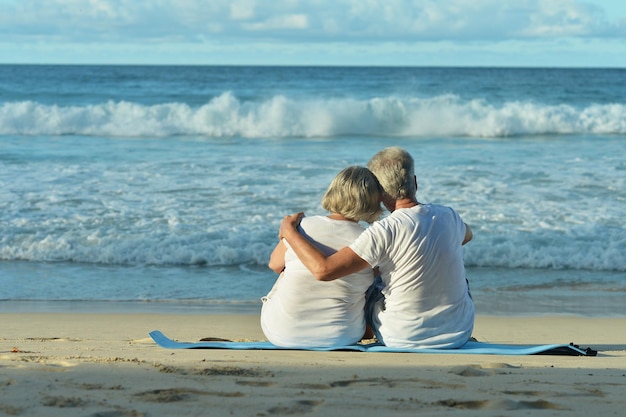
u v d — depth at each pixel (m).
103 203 11.45
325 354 3.66
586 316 6.78
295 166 15.29
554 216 10.79
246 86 43.47
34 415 2.21
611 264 8.91
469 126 23.36
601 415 2.32
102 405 2.35
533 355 3.83
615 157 16.91
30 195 11.95
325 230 3.74
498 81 48.31
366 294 4.01
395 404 2.43
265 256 9.07
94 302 7.27
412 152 17.91
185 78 51.47
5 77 48.56
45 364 3.16
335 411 2.32
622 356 4.16
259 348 3.90
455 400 2.49
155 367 3.09
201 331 5.95
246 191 12.48
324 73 64.94
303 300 3.84
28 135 21.80
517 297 7.61
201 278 8.33
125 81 45.97
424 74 63.12
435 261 3.72
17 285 7.89
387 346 3.81
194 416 2.23
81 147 18.64
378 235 3.66
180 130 22.66
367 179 3.76
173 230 9.91
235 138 21.69
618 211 11.12
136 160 16.05
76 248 9.16
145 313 6.78
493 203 11.62
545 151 18.23
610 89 41.00
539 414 2.31
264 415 2.26
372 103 23.34
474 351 3.75
